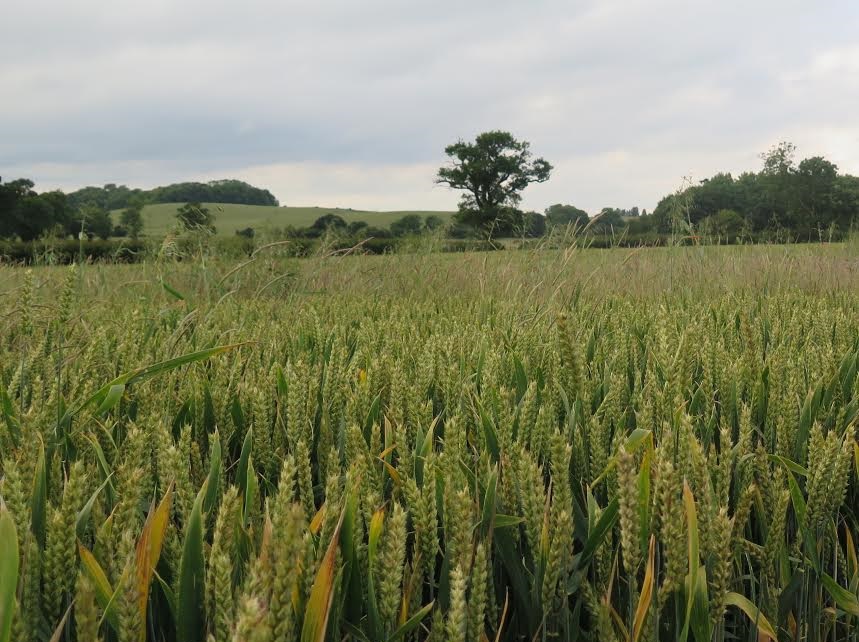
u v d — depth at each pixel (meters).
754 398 2.12
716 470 1.40
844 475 1.40
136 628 0.87
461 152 62.62
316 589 0.88
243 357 2.85
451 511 1.21
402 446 1.49
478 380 2.41
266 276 7.07
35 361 2.17
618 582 1.41
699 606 1.10
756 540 1.66
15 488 0.98
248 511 1.29
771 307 4.32
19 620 0.76
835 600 1.38
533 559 1.27
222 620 0.87
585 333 3.27
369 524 1.14
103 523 1.09
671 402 1.85
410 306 5.25
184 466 1.24
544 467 1.70
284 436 1.88
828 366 2.30
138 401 1.99
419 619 1.02
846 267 7.50
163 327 3.67
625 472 1.07
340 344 2.90
